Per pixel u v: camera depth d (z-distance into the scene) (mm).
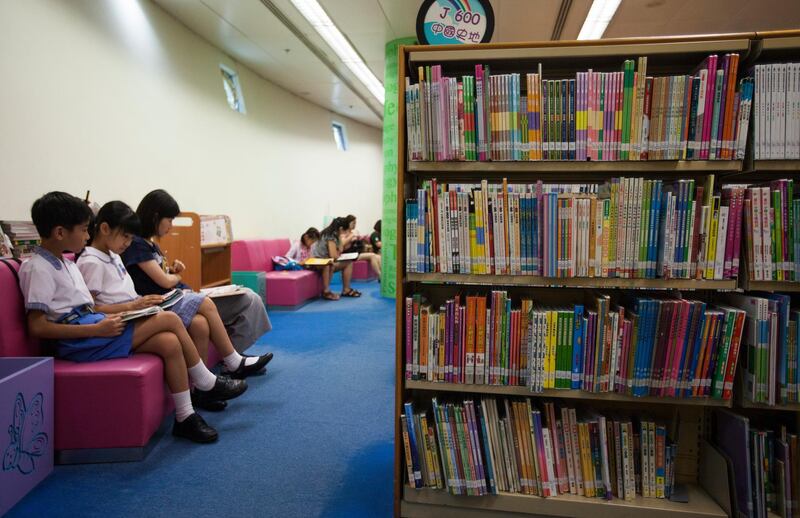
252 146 6668
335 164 9609
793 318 1406
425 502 1601
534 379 1517
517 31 5441
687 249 1430
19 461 1632
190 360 2227
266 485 1788
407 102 1536
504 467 1587
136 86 4117
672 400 1482
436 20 1716
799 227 1383
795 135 1383
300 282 5555
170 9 4605
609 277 1471
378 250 9023
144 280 2533
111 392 1891
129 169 4012
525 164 1497
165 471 1872
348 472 1890
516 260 1504
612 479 1579
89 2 3492
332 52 5996
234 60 6211
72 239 1935
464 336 1553
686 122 1417
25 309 1937
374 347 3822
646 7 4785
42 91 3008
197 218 3646
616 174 1781
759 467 1479
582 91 1453
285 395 2736
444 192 1516
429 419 1674
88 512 1597
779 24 5172
